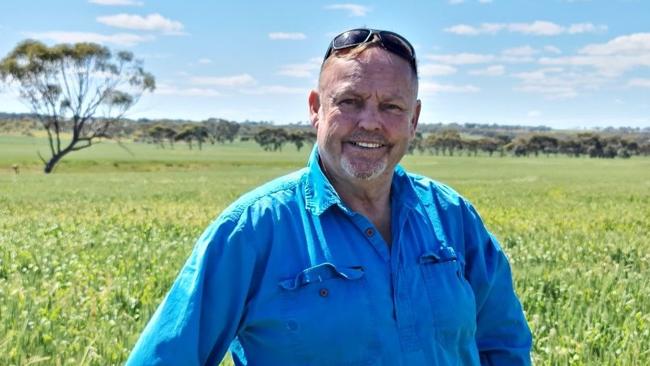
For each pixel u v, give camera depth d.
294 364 2.76
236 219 2.82
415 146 197.38
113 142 186.75
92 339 5.55
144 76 91.00
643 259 11.45
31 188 38.62
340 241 2.85
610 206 26.92
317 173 2.92
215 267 2.77
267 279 2.77
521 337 3.43
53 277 8.98
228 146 197.88
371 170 2.90
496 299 3.38
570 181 57.12
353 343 2.76
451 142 193.00
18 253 10.90
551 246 13.07
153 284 8.27
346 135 2.91
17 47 85.69
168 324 2.74
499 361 3.43
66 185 42.84
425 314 2.90
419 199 3.13
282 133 181.38
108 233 14.45
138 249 11.58
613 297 7.85
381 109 2.93
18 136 186.62
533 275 9.29
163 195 32.25
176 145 192.38
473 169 90.94
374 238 2.88
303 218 2.86
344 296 2.78
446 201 3.23
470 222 3.27
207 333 2.78
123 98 90.38
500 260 3.35
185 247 12.27
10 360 5.09
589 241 13.93
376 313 2.80
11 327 5.93
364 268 2.83
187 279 2.78
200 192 34.88
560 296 8.16
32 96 87.00
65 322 6.41
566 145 191.25
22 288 7.45
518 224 18.45
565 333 6.37
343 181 3.01
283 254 2.80
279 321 2.74
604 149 188.25
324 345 2.74
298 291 2.77
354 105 2.93
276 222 2.83
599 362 5.59
